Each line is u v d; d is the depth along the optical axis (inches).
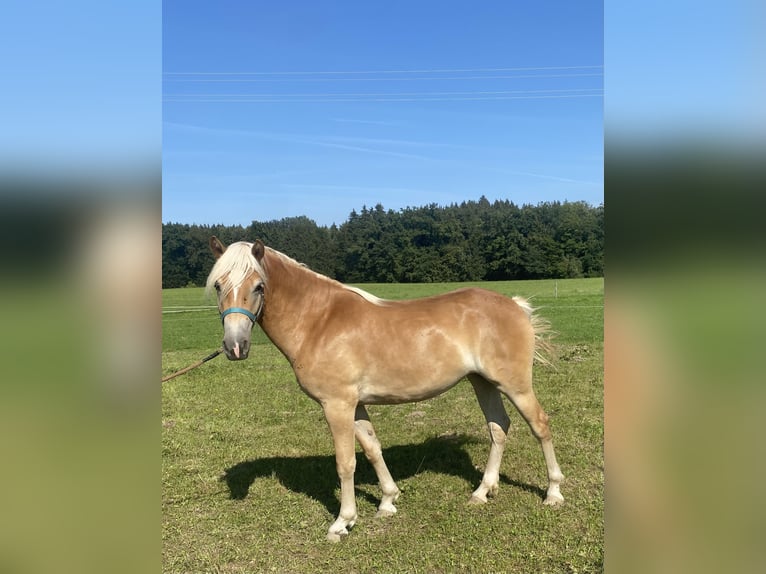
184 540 149.2
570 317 695.7
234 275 134.2
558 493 160.6
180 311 1000.9
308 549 143.5
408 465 198.8
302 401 304.3
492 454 168.6
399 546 142.5
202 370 407.5
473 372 158.1
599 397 274.1
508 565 130.6
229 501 173.5
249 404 298.7
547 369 349.4
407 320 151.7
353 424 150.8
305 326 149.6
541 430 157.8
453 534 146.6
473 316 154.0
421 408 277.3
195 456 215.9
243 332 133.5
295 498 175.0
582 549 133.4
